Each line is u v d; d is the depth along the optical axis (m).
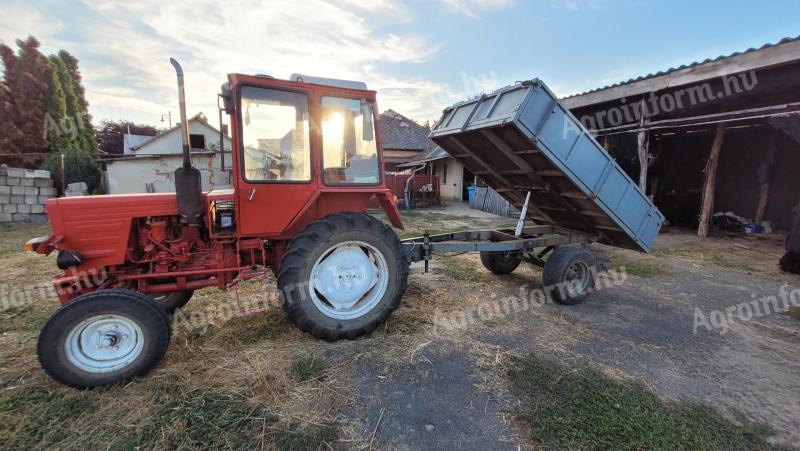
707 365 2.90
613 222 3.97
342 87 3.21
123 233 2.88
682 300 4.33
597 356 2.99
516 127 3.23
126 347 2.50
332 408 2.28
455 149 4.75
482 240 4.86
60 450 1.89
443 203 17.81
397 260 3.32
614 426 2.16
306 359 2.80
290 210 3.12
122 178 15.28
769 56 5.91
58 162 13.40
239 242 3.09
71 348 2.37
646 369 2.81
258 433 2.05
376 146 3.42
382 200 3.57
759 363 2.95
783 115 6.33
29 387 2.41
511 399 2.41
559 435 2.08
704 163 9.80
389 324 3.48
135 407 2.24
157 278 3.07
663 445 2.02
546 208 4.85
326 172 3.24
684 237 8.34
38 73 15.52
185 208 2.83
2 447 1.90
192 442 1.96
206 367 2.67
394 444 2.01
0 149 14.70
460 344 3.13
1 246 6.77
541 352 3.03
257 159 3.04
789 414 2.34
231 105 2.82
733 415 2.32
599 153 3.66
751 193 9.13
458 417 2.23
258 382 2.50
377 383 2.55
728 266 5.84
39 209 10.49
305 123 3.14
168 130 20.48
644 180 8.70
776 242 7.66
